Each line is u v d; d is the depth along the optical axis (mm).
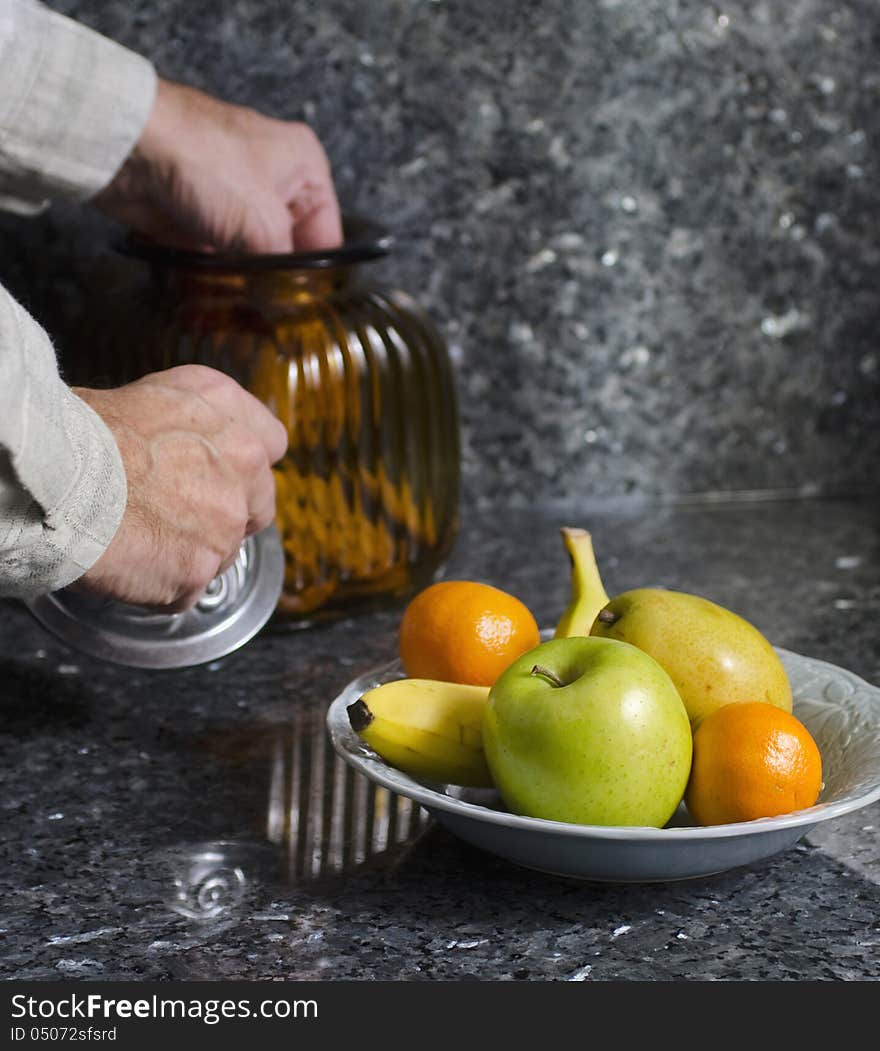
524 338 1353
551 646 660
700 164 1343
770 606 1120
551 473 1406
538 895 671
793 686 789
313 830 745
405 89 1258
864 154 1380
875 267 1415
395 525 1047
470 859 710
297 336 980
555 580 1187
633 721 615
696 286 1377
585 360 1374
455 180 1294
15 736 871
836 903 665
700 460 1436
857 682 774
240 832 742
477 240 1314
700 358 1401
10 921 643
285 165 1045
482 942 625
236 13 1204
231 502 750
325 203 1083
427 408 1062
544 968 605
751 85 1332
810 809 620
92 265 1228
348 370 994
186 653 830
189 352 978
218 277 998
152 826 748
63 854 714
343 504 1014
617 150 1318
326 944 624
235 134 1032
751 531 1342
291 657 1016
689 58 1309
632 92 1306
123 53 979
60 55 938
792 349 1422
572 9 1271
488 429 1374
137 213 1065
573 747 611
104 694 942
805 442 1451
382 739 673
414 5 1239
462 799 714
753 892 675
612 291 1358
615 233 1342
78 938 628
